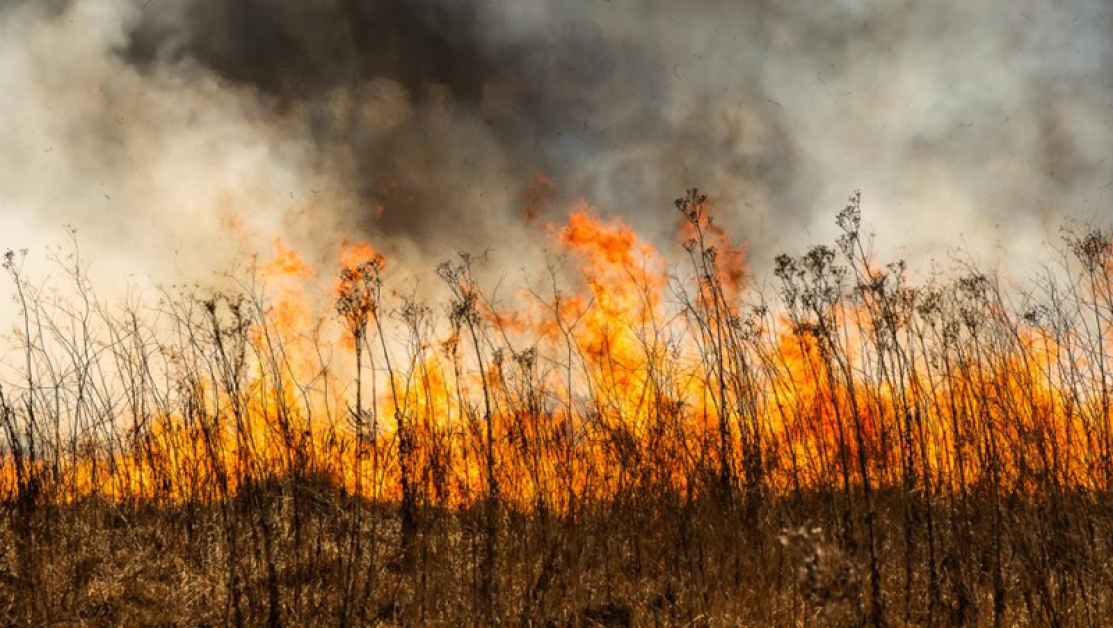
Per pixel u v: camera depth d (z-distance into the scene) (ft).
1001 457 24.43
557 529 25.08
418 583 24.41
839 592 20.33
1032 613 22.21
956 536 23.54
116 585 23.72
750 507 25.26
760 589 23.22
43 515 24.59
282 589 23.70
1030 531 23.67
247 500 24.73
